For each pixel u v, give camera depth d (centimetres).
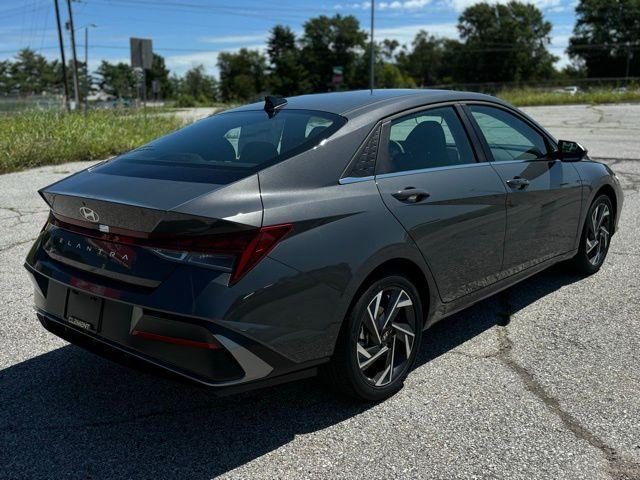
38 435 292
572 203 456
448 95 379
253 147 305
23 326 420
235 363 255
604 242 520
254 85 12481
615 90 3297
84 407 317
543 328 409
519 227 397
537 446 278
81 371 356
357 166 306
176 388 338
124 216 262
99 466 268
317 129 312
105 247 276
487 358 367
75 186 294
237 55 12888
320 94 389
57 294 300
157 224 253
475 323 420
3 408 316
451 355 372
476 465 265
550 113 2417
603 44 9862
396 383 323
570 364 356
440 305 348
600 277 507
